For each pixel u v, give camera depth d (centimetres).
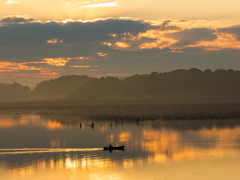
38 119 17850
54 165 6481
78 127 13188
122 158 7031
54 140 9700
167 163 6544
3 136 10706
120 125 13512
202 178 5547
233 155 7162
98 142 9194
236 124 13038
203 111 19450
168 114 17688
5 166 6444
